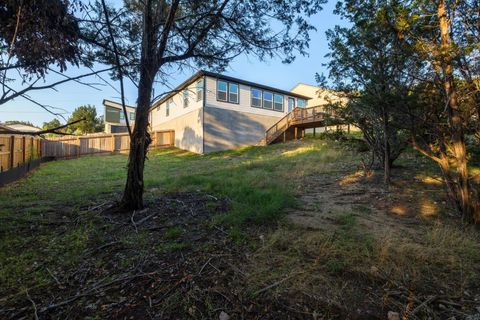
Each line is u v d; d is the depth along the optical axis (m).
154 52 4.06
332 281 2.20
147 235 3.18
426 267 2.41
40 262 2.55
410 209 4.10
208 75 14.59
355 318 1.80
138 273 2.32
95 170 9.74
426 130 4.14
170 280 2.21
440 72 3.52
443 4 3.26
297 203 4.46
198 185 6.12
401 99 4.07
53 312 1.85
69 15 2.11
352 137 6.97
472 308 1.90
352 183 5.88
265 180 6.38
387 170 5.55
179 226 3.44
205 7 4.62
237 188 5.45
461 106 3.43
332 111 6.74
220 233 3.21
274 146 15.43
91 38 3.02
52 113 1.84
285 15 4.50
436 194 4.68
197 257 2.60
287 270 2.35
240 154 13.86
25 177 8.12
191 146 16.27
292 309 1.88
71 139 15.47
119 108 25.33
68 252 2.76
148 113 4.21
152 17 4.13
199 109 15.34
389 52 4.25
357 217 3.77
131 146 4.16
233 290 2.08
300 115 17.33
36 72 2.02
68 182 7.14
